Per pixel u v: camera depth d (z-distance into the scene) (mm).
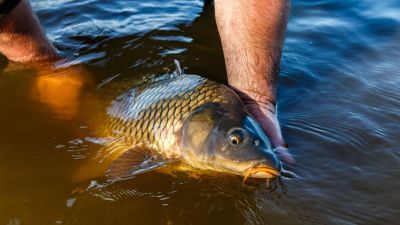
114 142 1109
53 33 1420
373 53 1345
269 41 1165
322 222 960
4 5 1191
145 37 1413
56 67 1292
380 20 1485
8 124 1145
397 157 1063
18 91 1223
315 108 1168
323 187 1010
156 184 1031
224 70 1293
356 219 963
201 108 1069
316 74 1265
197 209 989
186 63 1313
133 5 1553
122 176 1038
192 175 1052
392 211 975
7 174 1047
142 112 1108
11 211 983
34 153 1088
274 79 1165
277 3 1162
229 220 971
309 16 1513
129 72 1272
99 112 1166
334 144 1087
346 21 1486
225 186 1026
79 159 1077
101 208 990
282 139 1080
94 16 1497
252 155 1009
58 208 989
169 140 1074
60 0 1563
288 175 1027
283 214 973
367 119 1140
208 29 1459
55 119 1157
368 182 1019
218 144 1033
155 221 972
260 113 1111
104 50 1358
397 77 1258
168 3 1575
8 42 1271
